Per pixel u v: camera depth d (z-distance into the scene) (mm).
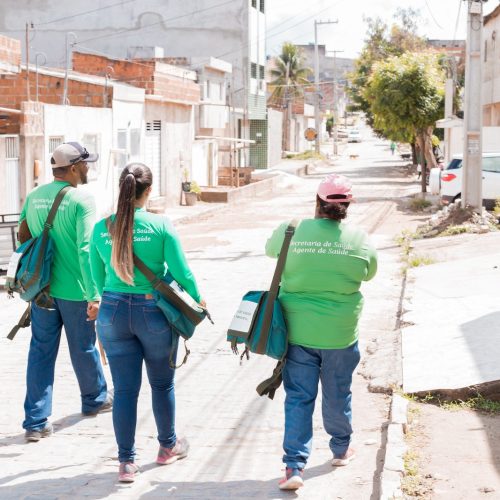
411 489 4750
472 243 16828
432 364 7594
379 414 6617
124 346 5168
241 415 6777
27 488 5156
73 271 6098
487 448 5508
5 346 9562
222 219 27719
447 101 36906
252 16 49406
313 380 5020
